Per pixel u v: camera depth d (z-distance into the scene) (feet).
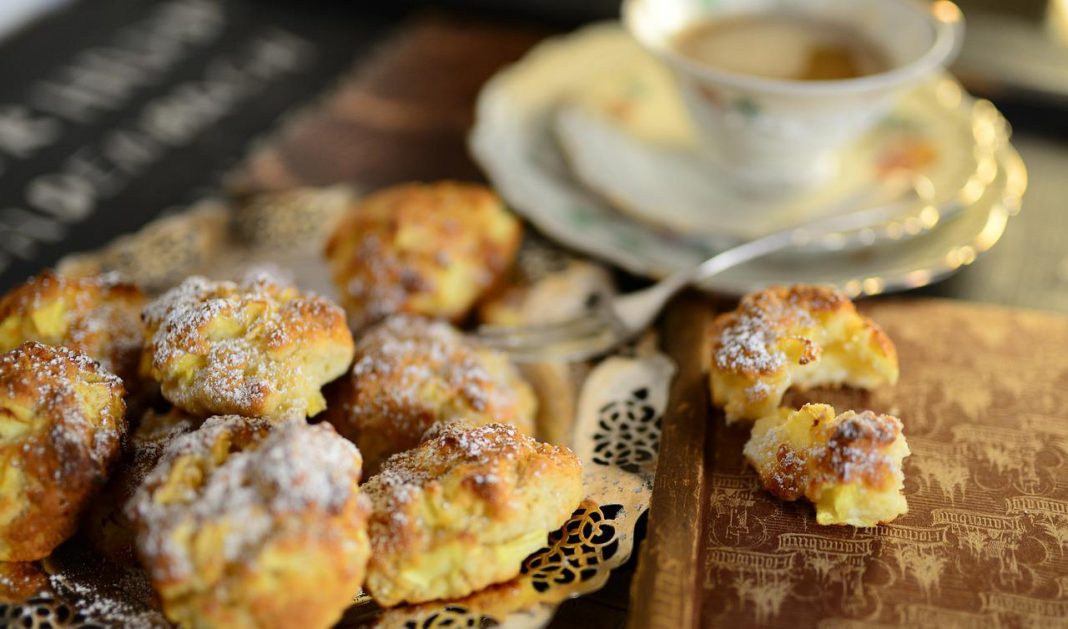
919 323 1.18
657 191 1.36
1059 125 1.55
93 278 1.14
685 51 1.39
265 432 0.97
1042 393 1.11
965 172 1.37
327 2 1.86
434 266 1.22
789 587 0.96
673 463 1.04
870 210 1.32
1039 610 0.95
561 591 0.97
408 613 0.96
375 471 1.07
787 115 1.27
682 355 1.15
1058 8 1.93
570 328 1.21
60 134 1.51
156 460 1.01
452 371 1.11
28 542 0.97
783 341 1.08
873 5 1.39
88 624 0.96
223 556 0.89
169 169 1.46
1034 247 1.35
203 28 1.77
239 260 1.29
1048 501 1.02
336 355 1.07
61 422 0.97
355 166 1.45
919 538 0.99
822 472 1.00
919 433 1.07
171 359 1.03
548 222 1.31
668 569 0.96
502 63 1.68
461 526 0.96
